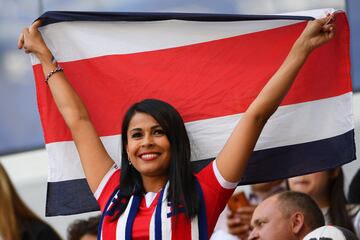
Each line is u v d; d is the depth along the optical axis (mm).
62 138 8820
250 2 13258
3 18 14844
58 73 8625
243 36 8688
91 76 8891
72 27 8914
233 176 7562
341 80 8586
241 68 8664
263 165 8523
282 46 8625
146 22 8828
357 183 10344
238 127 7652
